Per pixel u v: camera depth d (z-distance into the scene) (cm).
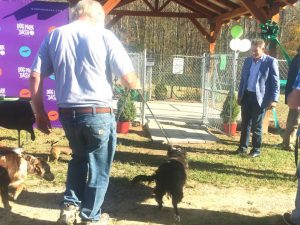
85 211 225
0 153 272
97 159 222
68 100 212
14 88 508
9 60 503
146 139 520
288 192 331
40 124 222
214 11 867
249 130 447
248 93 430
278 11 539
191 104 940
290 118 476
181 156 296
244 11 712
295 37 1997
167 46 1923
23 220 257
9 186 271
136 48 1501
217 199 308
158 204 282
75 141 222
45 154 407
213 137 535
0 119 359
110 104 219
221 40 1798
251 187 338
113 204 288
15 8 499
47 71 220
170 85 1119
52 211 271
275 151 471
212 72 658
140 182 332
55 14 509
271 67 415
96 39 213
